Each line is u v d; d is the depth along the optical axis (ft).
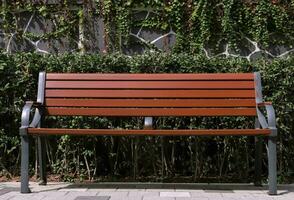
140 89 17.94
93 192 16.42
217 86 17.83
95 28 26.68
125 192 16.44
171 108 17.71
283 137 19.25
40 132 15.93
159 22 26.45
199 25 26.27
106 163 19.90
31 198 15.26
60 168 19.51
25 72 19.60
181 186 17.97
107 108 17.80
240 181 19.42
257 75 17.90
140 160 19.69
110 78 18.07
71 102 17.85
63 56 20.02
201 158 19.61
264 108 17.48
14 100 19.53
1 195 15.83
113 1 26.63
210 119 19.40
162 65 19.71
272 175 15.90
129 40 26.50
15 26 26.89
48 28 26.84
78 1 26.78
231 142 19.44
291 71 19.17
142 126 19.40
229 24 26.12
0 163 19.80
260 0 26.30
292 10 26.32
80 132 15.87
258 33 26.20
